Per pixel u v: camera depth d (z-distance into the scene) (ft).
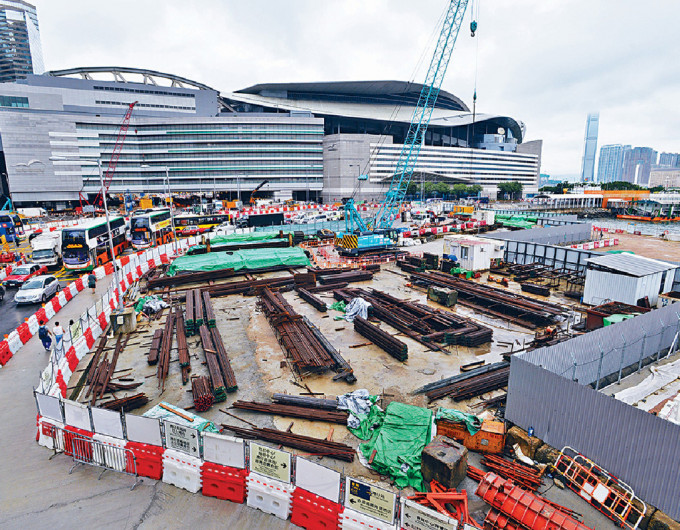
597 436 38.65
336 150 576.61
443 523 29.14
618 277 92.17
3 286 116.47
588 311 80.18
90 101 511.40
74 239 132.26
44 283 105.60
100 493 38.14
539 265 134.62
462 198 626.23
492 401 53.52
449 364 67.15
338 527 33.35
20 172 474.08
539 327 84.12
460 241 138.41
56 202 496.23
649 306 89.61
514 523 33.47
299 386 59.16
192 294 97.91
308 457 42.93
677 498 33.04
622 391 54.24
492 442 43.29
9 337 70.90
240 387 58.95
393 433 43.88
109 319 83.30
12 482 39.32
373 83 643.45
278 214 241.14
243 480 37.19
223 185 564.30
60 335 63.82
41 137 478.59
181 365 62.85
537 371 43.34
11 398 55.67
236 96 610.65
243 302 103.50
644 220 343.87
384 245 168.86
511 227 235.40
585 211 402.11
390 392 57.41
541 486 39.09
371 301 95.50
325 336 79.30
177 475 39.24
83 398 56.03
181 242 180.65
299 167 577.84
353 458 42.86
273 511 36.11
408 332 79.66
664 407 49.73
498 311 94.58
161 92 546.67
